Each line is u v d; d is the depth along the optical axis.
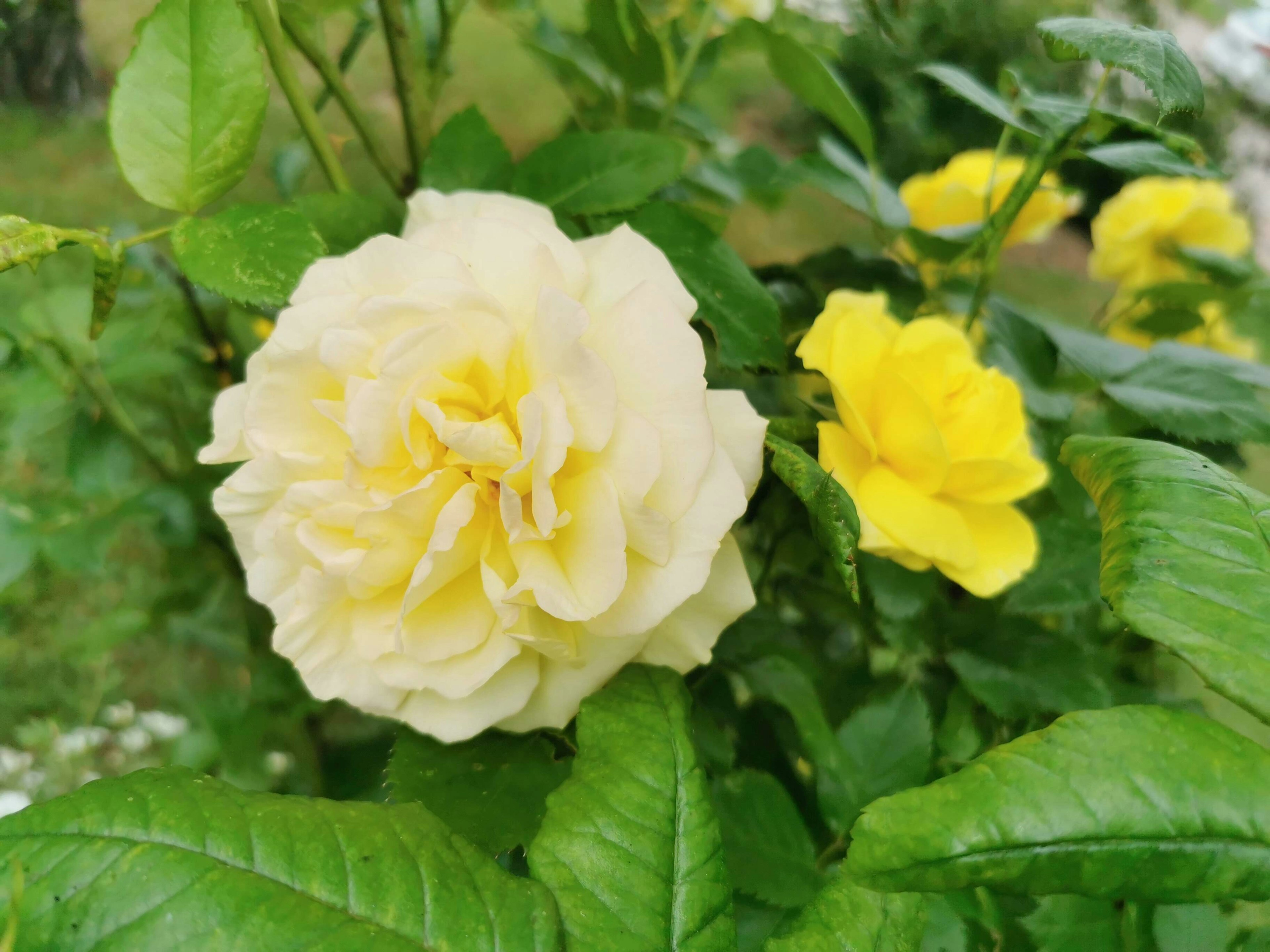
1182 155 0.24
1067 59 0.22
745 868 0.22
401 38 0.30
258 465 0.20
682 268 0.26
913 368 0.24
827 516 0.19
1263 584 0.15
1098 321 0.40
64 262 0.59
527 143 0.53
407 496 0.19
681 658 0.21
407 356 0.19
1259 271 0.37
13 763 0.55
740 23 0.28
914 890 0.14
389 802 0.21
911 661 0.28
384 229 0.27
